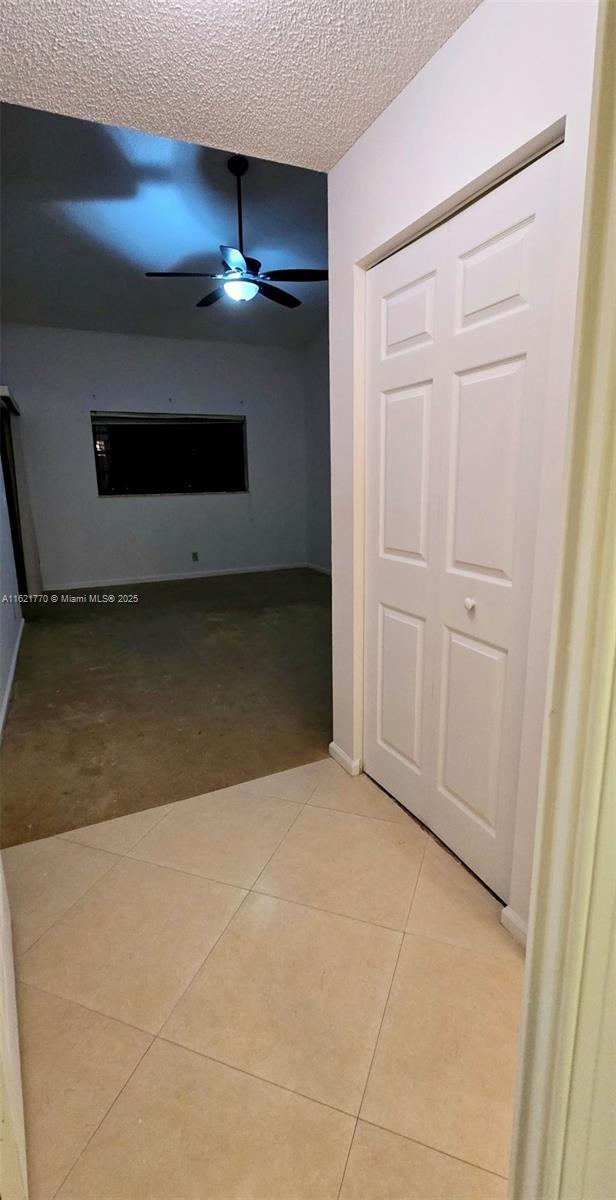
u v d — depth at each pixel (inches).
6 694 127.3
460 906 64.1
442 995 53.3
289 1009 52.2
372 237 70.2
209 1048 48.9
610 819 20.6
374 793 87.4
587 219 17.0
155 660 153.2
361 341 77.2
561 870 21.6
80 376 236.2
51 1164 40.7
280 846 75.1
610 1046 23.2
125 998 53.6
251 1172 40.1
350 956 57.7
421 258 65.1
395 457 74.4
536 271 50.4
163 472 262.8
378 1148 41.3
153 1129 42.9
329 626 185.6
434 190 59.1
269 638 172.7
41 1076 46.6
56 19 49.5
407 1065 47.1
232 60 55.2
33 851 75.0
